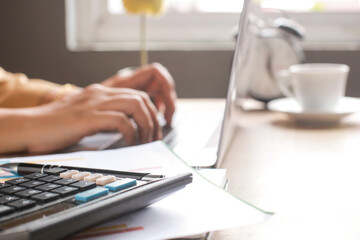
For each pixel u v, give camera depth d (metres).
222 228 0.25
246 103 1.01
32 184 0.29
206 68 1.31
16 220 0.24
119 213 0.26
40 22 1.35
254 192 0.40
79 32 1.46
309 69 0.81
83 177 0.31
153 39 1.46
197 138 0.58
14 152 0.56
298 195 0.39
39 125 0.56
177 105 0.97
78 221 0.23
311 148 0.59
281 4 1.34
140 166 0.39
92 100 0.59
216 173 0.38
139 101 0.59
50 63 1.36
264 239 0.29
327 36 1.40
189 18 1.46
